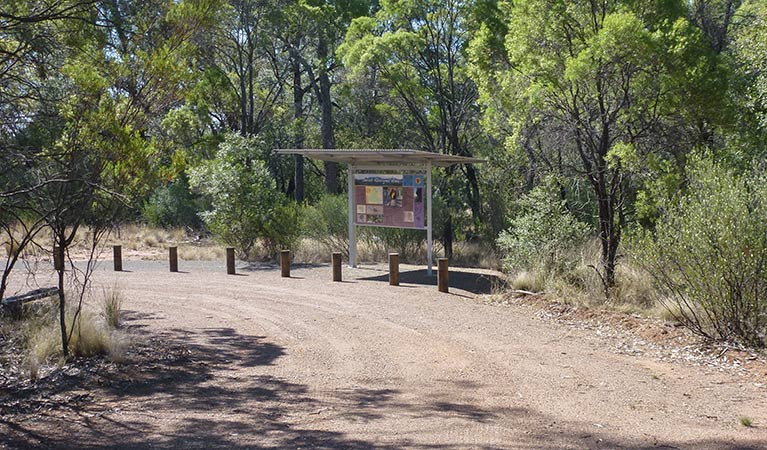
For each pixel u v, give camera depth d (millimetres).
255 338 10391
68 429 6262
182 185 30750
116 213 9289
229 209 21578
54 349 8773
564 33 13734
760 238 9211
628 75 12859
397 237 23203
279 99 40531
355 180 18641
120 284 15812
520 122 15539
